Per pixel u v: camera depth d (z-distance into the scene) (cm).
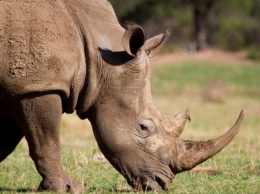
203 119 7238
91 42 2472
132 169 2475
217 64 16900
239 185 2753
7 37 2364
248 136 5188
